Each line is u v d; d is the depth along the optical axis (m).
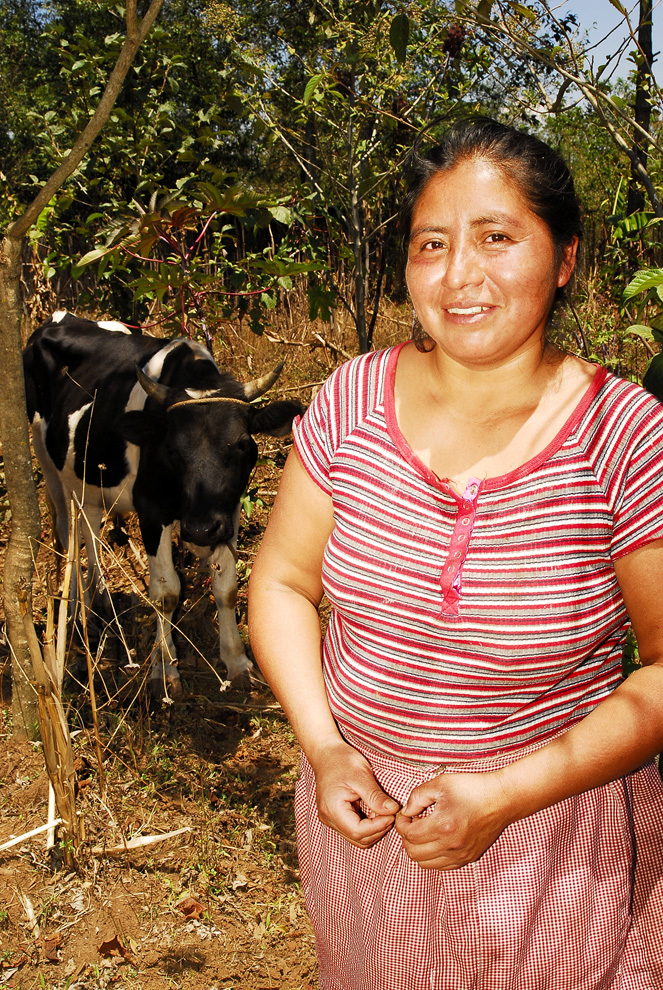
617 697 1.31
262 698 4.37
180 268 4.74
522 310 1.26
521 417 1.33
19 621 3.78
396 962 1.44
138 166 5.77
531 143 1.28
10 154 16.22
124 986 2.71
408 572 1.33
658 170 4.20
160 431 4.19
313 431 1.49
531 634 1.29
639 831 1.48
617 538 1.31
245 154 12.22
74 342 5.16
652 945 1.49
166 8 11.01
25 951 2.84
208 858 3.22
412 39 5.21
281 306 9.00
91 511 5.03
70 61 6.13
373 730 1.44
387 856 1.43
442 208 1.27
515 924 1.37
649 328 2.51
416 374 1.40
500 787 1.30
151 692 4.31
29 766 3.74
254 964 2.79
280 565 1.58
